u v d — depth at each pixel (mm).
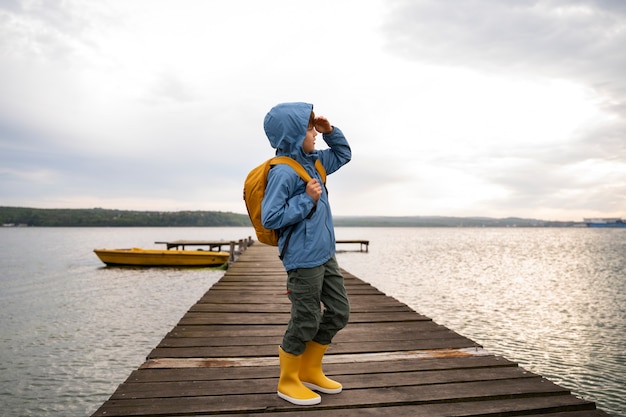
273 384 2889
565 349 7750
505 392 2729
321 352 2695
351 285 7961
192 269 20500
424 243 65500
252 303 6027
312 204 2332
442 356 3551
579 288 15961
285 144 2449
